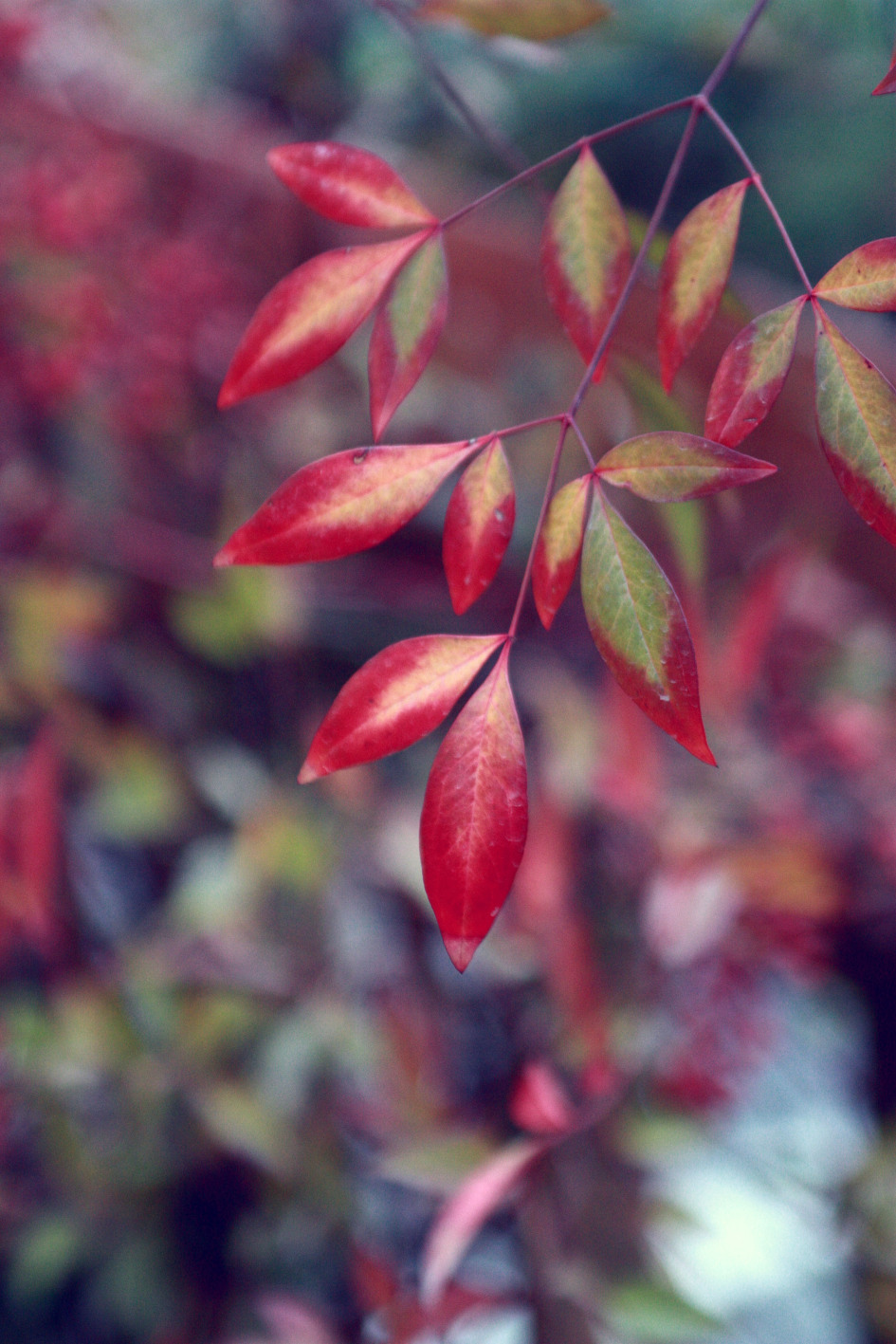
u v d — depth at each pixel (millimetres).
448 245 1488
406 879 1156
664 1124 990
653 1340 930
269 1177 1143
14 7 1140
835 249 1749
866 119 1617
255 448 1337
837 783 1177
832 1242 1070
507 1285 959
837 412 546
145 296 1162
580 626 1333
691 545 692
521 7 676
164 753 1282
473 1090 1169
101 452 1292
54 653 1242
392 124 1619
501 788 544
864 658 1250
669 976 1047
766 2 576
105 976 1206
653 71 1615
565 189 581
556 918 1016
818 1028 1208
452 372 1478
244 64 1528
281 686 1346
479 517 558
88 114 1243
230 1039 1179
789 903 1048
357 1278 975
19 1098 1159
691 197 1760
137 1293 1169
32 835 1113
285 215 1357
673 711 543
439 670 552
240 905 1213
